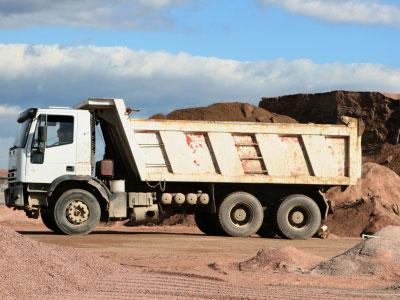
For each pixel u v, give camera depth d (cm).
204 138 2612
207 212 2705
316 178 2688
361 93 4853
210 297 1234
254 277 1473
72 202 2419
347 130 2705
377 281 1478
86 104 2505
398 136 4791
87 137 2444
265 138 2653
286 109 4981
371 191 3519
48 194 2397
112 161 2522
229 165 2625
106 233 2598
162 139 2570
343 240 2594
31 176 2398
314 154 2684
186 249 2048
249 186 2684
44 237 2325
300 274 1529
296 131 2672
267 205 2703
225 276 1468
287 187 2716
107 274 1384
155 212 2575
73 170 2427
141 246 2097
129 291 1247
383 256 1558
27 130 2414
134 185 2600
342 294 1317
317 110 4875
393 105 4838
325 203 2712
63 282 1252
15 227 3056
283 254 1628
